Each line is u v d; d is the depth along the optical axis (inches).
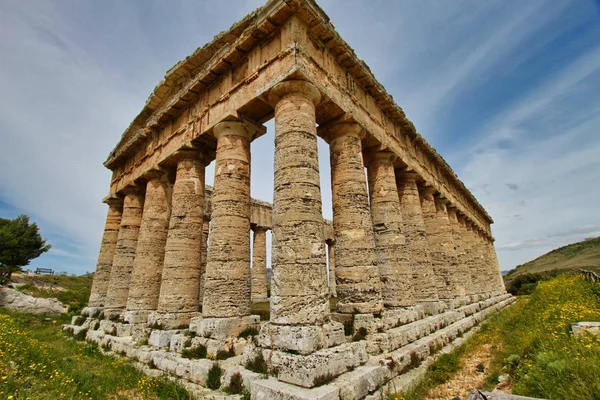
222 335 349.7
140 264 542.3
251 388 254.7
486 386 292.2
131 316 498.0
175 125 567.5
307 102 375.9
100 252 729.6
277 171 353.4
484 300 868.6
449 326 522.9
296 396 221.8
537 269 3139.8
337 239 419.8
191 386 296.5
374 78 528.7
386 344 341.7
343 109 431.2
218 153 446.0
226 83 470.0
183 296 451.2
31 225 1429.6
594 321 331.3
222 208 412.8
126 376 334.0
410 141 671.1
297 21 389.7
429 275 578.6
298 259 308.5
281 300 300.2
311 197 335.6
